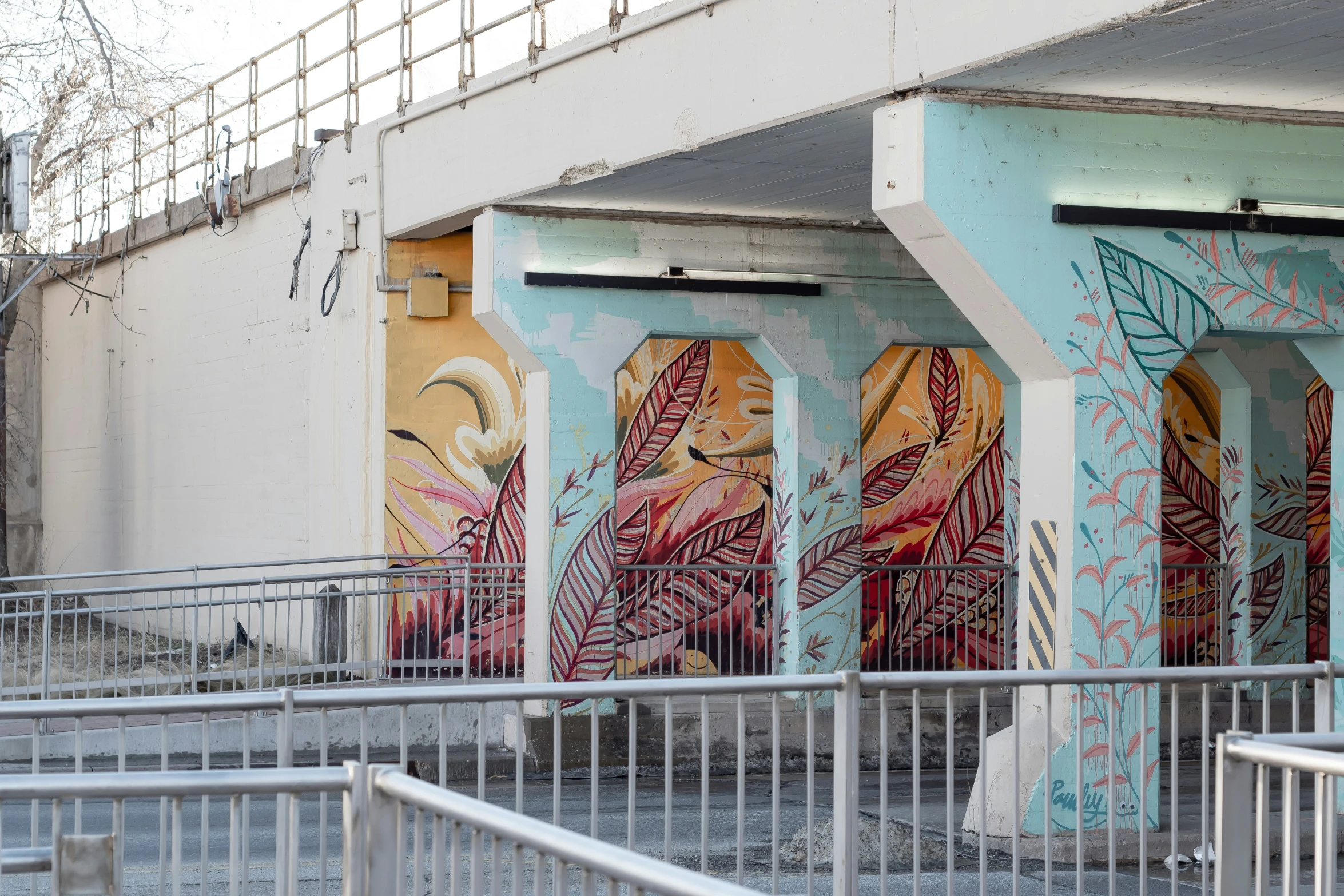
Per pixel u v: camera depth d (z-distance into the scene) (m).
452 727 14.16
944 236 9.19
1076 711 9.28
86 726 13.30
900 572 16.86
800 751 13.84
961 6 8.76
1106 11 7.89
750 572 16.55
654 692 5.77
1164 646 16.92
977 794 9.66
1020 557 9.84
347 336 16.72
